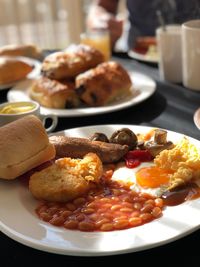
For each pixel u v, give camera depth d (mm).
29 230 277
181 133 428
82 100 521
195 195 311
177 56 561
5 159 332
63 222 286
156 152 371
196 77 537
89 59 561
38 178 328
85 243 261
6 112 420
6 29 1241
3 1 1206
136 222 279
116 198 311
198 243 274
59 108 514
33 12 1246
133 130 422
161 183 330
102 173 345
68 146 372
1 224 285
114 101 521
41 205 310
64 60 548
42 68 553
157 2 828
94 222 283
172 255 265
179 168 333
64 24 1288
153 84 551
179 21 804
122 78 525
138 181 337
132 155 373
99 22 807
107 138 398
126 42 905
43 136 355
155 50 682
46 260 267
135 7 862
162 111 491
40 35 1277
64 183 317
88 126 441
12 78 605
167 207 300
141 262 261
